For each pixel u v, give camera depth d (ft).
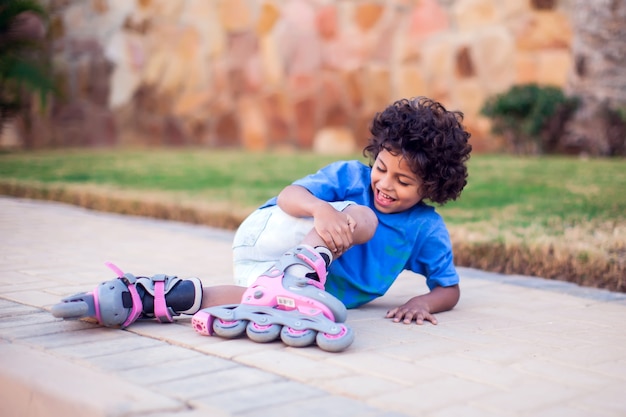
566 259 11.16
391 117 8.22
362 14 31.50
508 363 6.80
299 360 6.66
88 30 35.12
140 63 35.14
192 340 7.26
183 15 34.73
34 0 32.78
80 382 5.91
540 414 5.54
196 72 34.73
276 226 8.30
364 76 31.63
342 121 32.22
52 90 32.09
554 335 7.91
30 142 34.88
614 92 25.17
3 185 20.42
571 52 27.20
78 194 18.61
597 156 25.99
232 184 20.45
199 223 16.14
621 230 12.64
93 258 11.96
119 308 7.43
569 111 26.53
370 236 8.07
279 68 33.19
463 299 9.75
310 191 8.41
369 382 6.12
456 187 8.63
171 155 29.86
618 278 10.56
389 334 7.74
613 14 24.77
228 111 34.40
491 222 13.92
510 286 10.69
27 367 6.27
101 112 35.29
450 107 29.96
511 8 28.73
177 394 5.73
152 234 14.71
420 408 5.57
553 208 15.33
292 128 33.22
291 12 32.83
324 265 7.59
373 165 8.52
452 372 6.47
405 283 10.96
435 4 30.19
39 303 8.71
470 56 29.50
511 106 26.63
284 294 7.36
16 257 11.86
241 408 5.46
